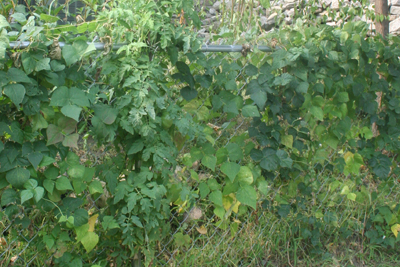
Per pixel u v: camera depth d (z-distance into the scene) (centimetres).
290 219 252
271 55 212
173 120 181
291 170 233
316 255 251
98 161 197
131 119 169
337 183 252
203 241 233
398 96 267
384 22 368
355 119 253
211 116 210
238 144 218
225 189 212
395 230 267
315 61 218
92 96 166
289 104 222
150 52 182
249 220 249
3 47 142
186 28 186
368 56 239
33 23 154
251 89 208
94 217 183
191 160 204
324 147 245
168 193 198
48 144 159
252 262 237
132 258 197
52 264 188
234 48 201
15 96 147
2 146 153
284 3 558
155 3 170
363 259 259
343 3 529
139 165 191
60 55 158
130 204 177
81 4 426
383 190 276
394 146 266
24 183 157
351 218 272
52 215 176
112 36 170
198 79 195
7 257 191
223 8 345
